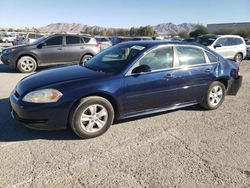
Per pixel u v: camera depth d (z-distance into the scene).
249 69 13.55
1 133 4.47
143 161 3.71
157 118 5.36
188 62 5.37
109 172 3.43
